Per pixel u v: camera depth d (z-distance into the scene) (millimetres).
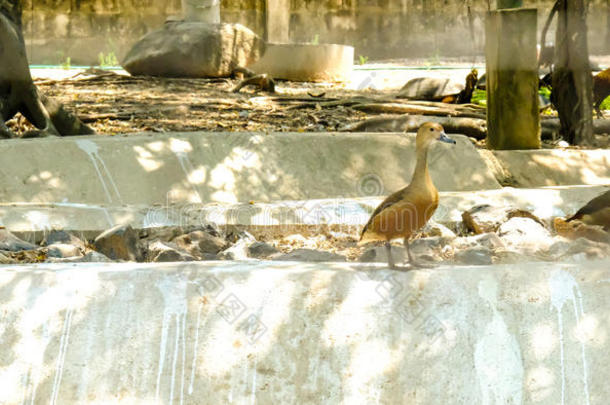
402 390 4781
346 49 22141
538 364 4844
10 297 4992
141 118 14133
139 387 4801
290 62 21781
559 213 9227
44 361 4844
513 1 11703
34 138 10453
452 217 8922
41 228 8172
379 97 18500
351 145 10586
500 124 11766
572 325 4930
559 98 13086
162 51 19688
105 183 9453
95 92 17266
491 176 10594
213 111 15227
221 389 4797
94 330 4918
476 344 4867
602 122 14375
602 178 11242
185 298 5008
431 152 10656
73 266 5438
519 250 7344
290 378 4809
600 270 5145
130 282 5086
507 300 4977
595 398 4789
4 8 10469
